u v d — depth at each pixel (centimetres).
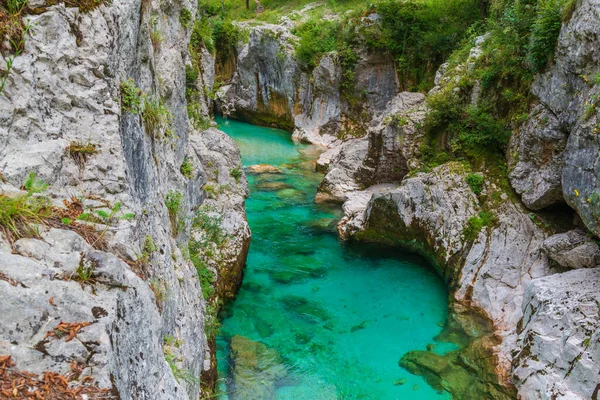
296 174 2255
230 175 1658
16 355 293
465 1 2345
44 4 451
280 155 2553
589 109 998
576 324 890
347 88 2659
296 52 2833
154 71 738
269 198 1958
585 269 1036
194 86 1814
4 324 300
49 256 353
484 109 1488
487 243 1264
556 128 1180
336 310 1243
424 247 1456
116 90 511
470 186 1391
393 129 1794
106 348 315
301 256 1522
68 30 466
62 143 435
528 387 907
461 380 990
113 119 478
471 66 1627
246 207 1859
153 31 889
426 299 1298
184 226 912
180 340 634
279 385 969
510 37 1419
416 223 1468
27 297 313
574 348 862
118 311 352
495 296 1181
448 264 1322
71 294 332
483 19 2191
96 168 451
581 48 1085
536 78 1302
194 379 630
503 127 1427
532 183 1266
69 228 392
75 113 459
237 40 3444
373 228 1573
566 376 855
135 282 401
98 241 405
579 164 1030
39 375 292
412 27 2403
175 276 686
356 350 1088
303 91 2912
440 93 1633
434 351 1084
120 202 451
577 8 1109
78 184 439
